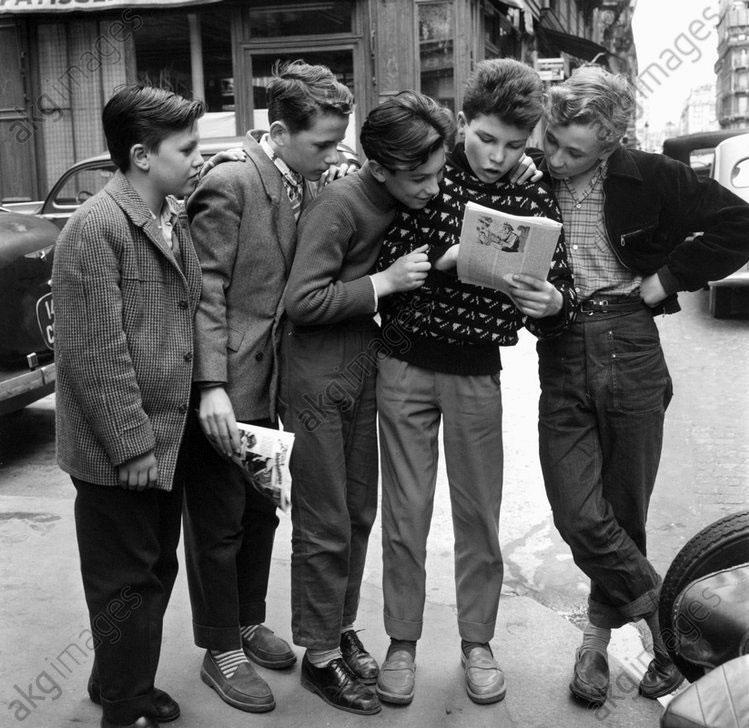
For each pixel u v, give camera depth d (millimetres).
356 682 2625
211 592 2613
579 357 2582
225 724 2533
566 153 2445
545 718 2631
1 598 3248
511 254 2320
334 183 2475
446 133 2305
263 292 2508
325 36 12289
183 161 2229
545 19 19109
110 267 2150
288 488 2350
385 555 2697
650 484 2688
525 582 3725
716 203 2531
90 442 2219
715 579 2248
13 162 12977
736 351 7574
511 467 4977
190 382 2318
